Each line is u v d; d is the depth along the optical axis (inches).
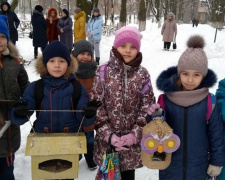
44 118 84.2
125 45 86.4
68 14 328.2
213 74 81.0
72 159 73.4
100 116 85.8
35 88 84.4
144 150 76.4
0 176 98.2
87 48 122.8
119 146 81.1
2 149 93.2
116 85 84.7
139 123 85.3
